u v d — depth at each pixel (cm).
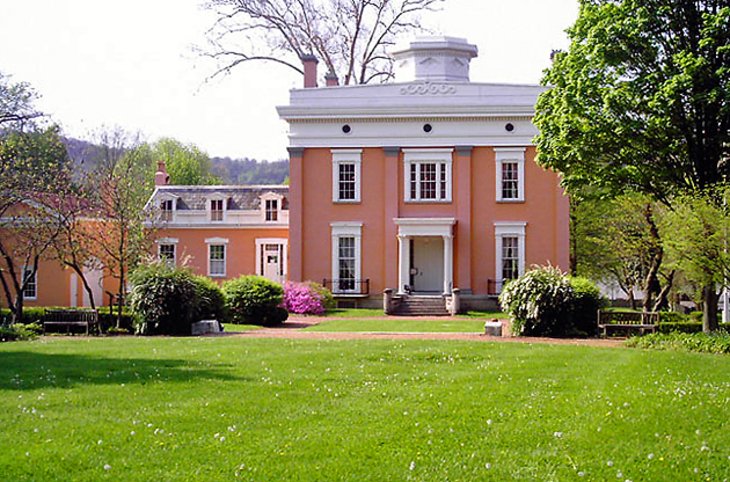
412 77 3991
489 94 3716
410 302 3550
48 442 919
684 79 2130
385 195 3750
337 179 3778
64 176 3116
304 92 3816
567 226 3666
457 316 3350
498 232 3703
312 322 3017
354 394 1218
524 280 2402
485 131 3716
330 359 1639
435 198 3747
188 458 864
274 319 2908
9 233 3566
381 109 3728
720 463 863
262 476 808
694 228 2023
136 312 2534
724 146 2306
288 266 3959
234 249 4119
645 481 807
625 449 909
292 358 1648
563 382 1337
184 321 2531
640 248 3017
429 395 1206
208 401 1152
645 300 2966
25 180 2966
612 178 2403
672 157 2366
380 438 946
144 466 838
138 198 3341
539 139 2591
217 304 2738
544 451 902
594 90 2380
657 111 2236
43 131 4184
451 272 3672
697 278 2098
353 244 3778
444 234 3662
